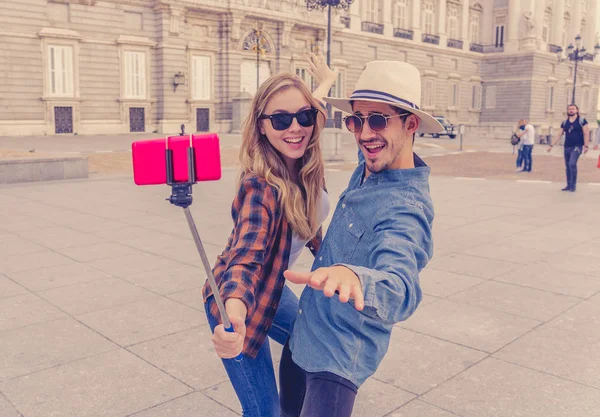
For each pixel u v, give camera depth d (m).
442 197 11.34
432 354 3.71
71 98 33.53
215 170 1.52
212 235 7.48
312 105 2.02
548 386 3.26
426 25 57.66
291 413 2.29
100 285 5.24
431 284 5.25
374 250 1.61
